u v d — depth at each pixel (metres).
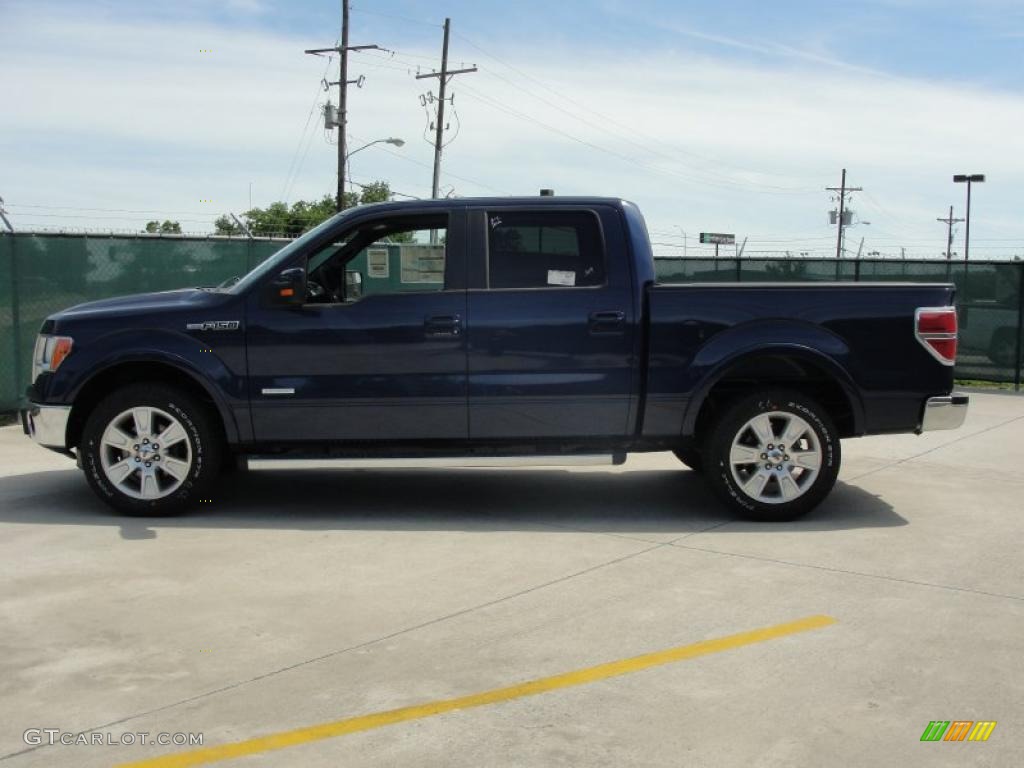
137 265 12.08
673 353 6.71
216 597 5.17
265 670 4.23
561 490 7.91
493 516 7.00
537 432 6.79
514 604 5.07
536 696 3.98
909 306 6.77
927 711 3.86
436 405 6.73
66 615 4.89
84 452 6.79
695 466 8.39
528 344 6.70
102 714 3.81
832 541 6.33
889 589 5.34
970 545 6.25
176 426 6.78
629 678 4.15
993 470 8.77
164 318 6.78
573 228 6.80
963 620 4.86
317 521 6.82
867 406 6.80
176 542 6.24
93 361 6.74
